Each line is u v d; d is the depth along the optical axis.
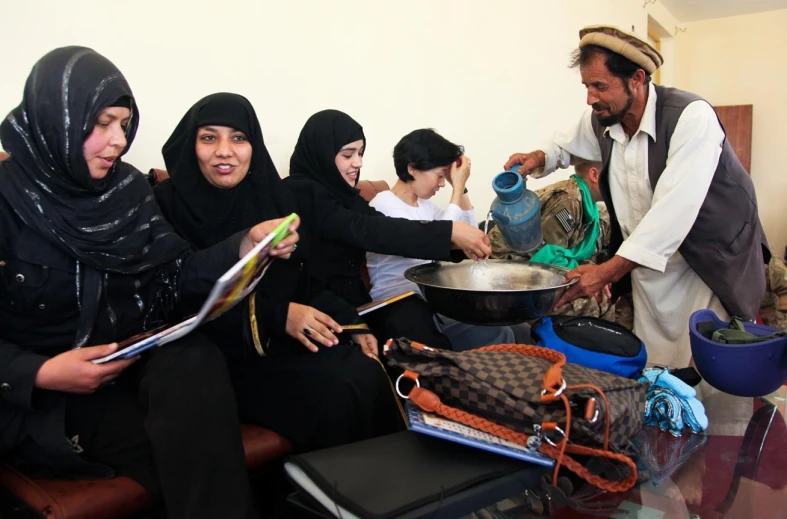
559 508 0.98
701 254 1.72
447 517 0.88
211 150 1.37
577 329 1.49
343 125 1.73
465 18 2.86
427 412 1.08
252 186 1.47
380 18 2.38
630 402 1.09
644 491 1.04
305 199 1.66
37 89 1.09
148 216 1.25
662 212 1.61
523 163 2.04
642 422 1.12
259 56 1.95
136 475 1.03
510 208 1.70
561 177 3.95
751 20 5.80
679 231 1.61
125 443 1.06
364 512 0.83
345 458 0.97
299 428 1.29
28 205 1.08
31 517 0.97
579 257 1.94
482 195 3.09
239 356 1.38
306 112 2.11
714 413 1.38
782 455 1.17
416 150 1.87
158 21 1.68
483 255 1.60
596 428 0.99
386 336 1.60
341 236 1.63
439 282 1.65
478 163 3.04
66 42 1.50
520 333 1.88
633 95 1.67
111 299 1.18
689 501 1.02
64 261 1.12
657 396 1.29
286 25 2.02
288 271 1.50
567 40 3.79
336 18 2.19
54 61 1.10
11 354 1.02
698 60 6.12
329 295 1.53
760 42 5.78
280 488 1.32
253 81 1.93
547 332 1.50
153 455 0.98
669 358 1.92
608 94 1.67
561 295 1.53
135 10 1.63
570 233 1.97
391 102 2.47
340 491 0.88
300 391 1.30
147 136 1.69
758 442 1.23
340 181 1.74
